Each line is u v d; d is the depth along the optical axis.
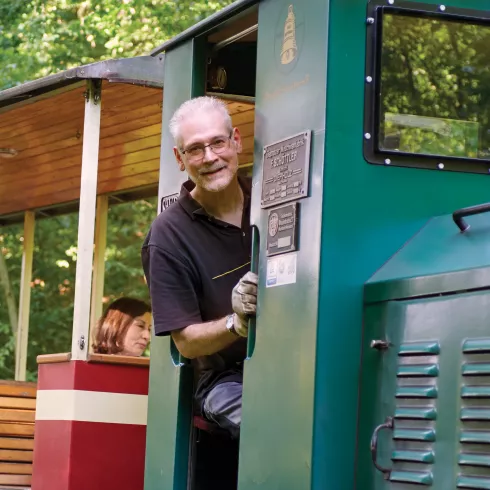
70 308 14.78
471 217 4.03
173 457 5.28
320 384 4.04
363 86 4.23
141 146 8.34
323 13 4.26
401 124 4.27
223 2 14.93
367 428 4.01
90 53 15.62
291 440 4.16
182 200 5.28
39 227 14.77
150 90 7.20
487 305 3.59
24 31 15.74
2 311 14.54
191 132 5.05
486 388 3.56
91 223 7.03
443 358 3.73
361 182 4.19
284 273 4.33
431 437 3.73
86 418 6.99
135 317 7.47
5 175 9.67
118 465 7.04
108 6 15.20
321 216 4.13
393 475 3.85
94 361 7.02
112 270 14.97
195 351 5.05
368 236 4.16
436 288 3.79
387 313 3.99
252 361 4.51
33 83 7.30
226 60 5.94
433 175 4.28
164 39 14.88
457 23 4.39
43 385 7.29
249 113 6.89
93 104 7.06
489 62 4.41
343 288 4.11
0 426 7.96
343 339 4.09
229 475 5.47
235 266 5.20
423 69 4.32
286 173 4.38
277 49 4.57
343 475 4.04
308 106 4.30
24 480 7.97
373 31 4.27
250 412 4.49
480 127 4.38
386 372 3.96
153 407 5.56
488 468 3.53
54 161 9.14
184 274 5.17
